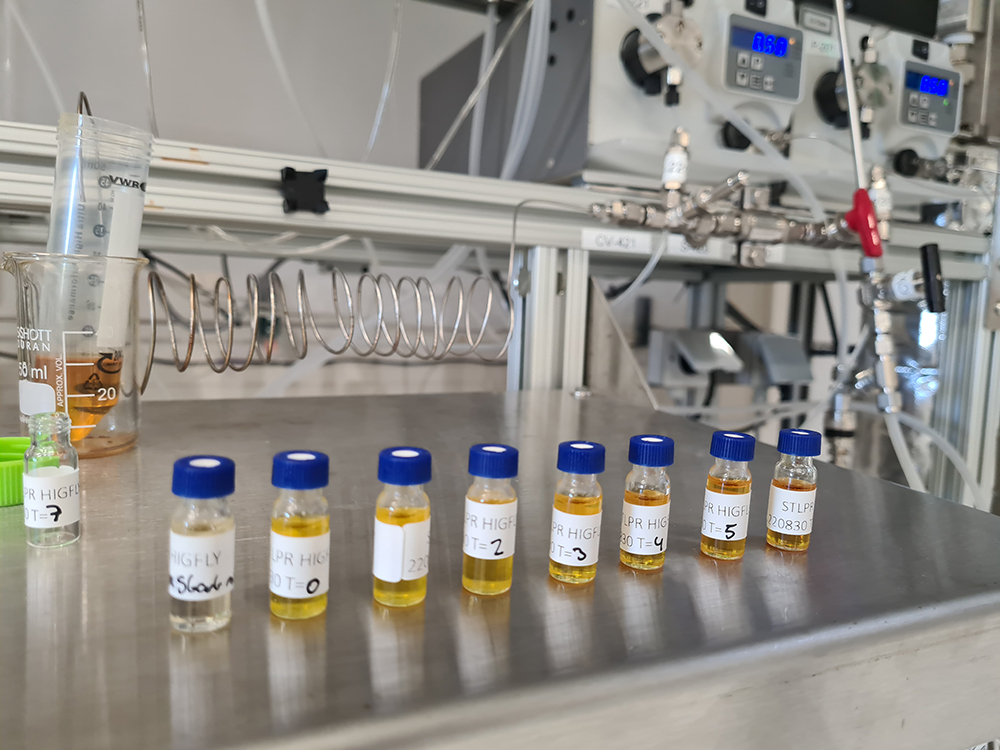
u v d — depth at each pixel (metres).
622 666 0.36
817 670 0.40
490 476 0.42
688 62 1.03
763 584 0.47
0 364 1.41
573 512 0.46
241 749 0.28
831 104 1.20
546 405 1.04
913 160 1.26
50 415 0.52
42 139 0.78
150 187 0.84
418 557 0.41
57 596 0.40
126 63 1.56
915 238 1.26
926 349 1.48
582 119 1.08
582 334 1.14
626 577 0.47
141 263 0.69
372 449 0.76
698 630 0.40
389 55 1.80
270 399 1.06
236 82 1.66
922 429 1.14
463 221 1.01
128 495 0.58
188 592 0.37
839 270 1.29
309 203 0.90
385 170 0.94
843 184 1.21
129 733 0.28
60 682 0.32
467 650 0.36
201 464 0.38
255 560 0.46
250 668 0.34
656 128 1.10
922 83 1.26
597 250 1.12
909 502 0.66
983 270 1.35
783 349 1.87
